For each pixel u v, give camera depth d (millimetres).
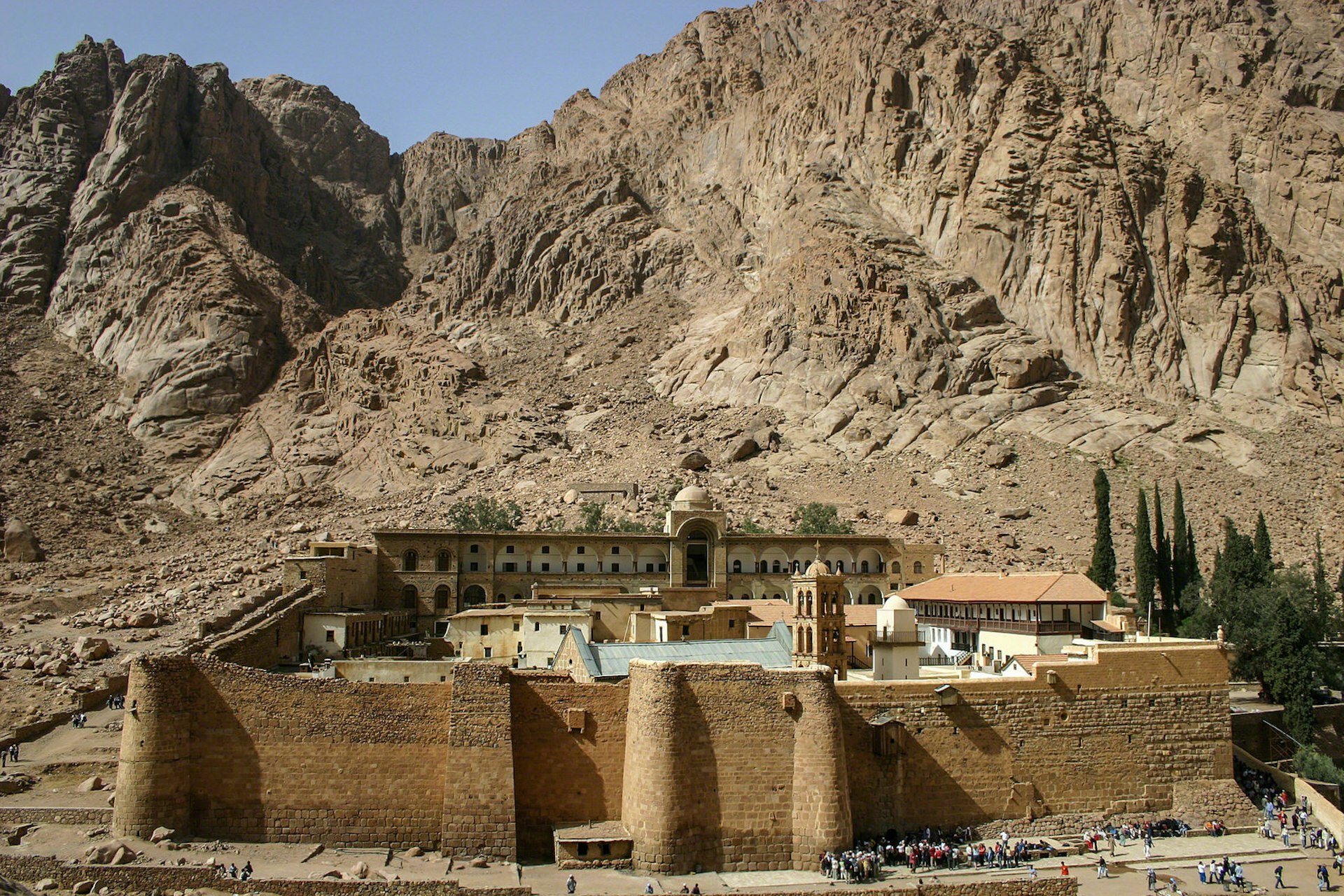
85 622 110000
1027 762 69812
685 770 62031
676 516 125375
